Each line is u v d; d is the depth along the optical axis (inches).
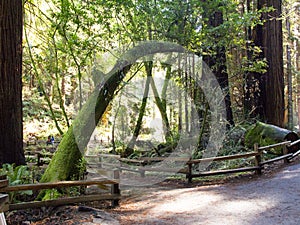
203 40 304.5
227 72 364.8
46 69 305.3
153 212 169.6
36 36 312.2
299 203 165.6
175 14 306.5
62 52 275.9
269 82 440.8
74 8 251.3
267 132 339.6
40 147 403.5
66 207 162.6
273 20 444.5
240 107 453.4
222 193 205.0
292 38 598.2
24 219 152.8
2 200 79.0
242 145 357.7
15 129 228.1
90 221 144.6
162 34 304.8
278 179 231.1
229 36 310.5
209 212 163.5
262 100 445.1
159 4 302.0
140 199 203.3
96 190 208.4
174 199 198.7
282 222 139.3
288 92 642.8
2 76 221.9
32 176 201.5
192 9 304.0
